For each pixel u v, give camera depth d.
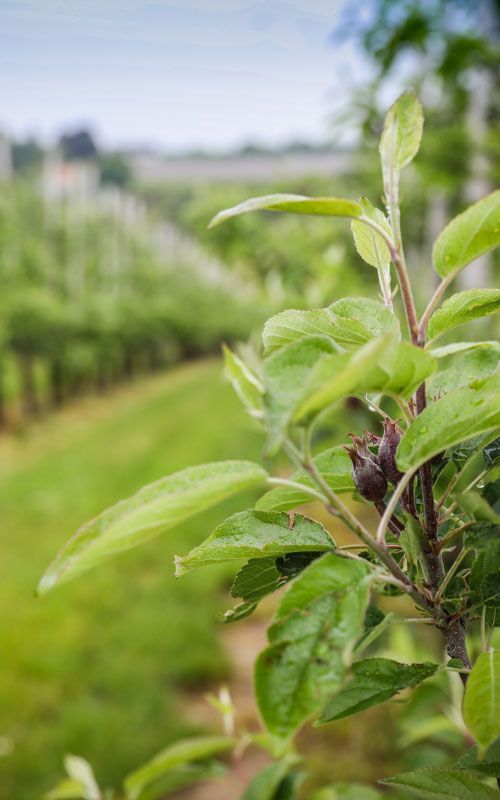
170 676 5.17
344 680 0.58
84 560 0.60
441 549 0.75
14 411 15.88
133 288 24.62
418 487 0.84
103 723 4.51
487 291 0.76
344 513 0.63
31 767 4.16
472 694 0.64
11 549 8.16
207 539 0.79
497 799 0.73
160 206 56.25
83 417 16.94
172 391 22.44
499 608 0.76
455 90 4.66
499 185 4.48
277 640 0.60
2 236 15.20
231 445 12.45
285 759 1.57
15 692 4.95
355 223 0.83
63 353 15.88
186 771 1.71
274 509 0.87
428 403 0.82
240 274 8.24
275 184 7.75
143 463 12.45
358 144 6.20
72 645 5.62
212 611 6.24
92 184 24.36
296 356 0.59
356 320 0.76
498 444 0.86
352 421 3.23
